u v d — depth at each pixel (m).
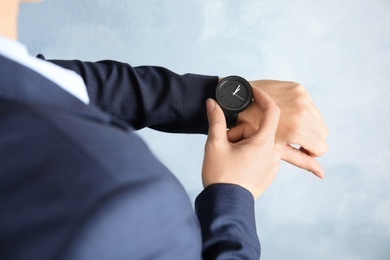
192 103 0.92
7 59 0.35
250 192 0.70
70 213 0.30
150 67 0.95
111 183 0.32
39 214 0.30
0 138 0.31
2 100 0.34
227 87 0.91
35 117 0.32
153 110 0.91
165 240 0.37
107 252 0.31
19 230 0.29
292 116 0.93
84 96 0.49
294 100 0.94
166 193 0.36
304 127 0.93
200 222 0.66
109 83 0.88
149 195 0.34
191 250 0.42
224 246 0.62
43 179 0.30
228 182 0.71
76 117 0.36
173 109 0.92
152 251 0.36
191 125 0.95
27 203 0.30
